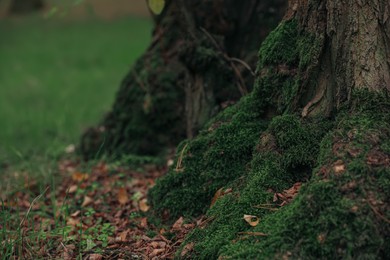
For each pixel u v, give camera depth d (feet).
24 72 43.86
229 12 17.75
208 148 13.44
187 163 13.57
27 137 25.58
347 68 11.40
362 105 11.13
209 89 16.69
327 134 11.27
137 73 19.44
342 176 10.14
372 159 10.26
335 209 9.84
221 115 14.10
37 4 75.51
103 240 12.64
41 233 12.80
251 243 10.30
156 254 11.93
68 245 12.46
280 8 17.65
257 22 17.85
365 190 9.95
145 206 14.32
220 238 10.90
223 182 12.94
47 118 29.37
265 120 13.14
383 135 10.62
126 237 13.00
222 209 11.66
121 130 19.44
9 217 13.30
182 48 16.89
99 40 56.18
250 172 12.12
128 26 62.80
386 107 11.01
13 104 33.76
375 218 9.72
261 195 11.36
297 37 12.47
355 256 9.56
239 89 16.47
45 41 56.75
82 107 31.71
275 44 12.66
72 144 22.71
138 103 19.20
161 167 17.81
